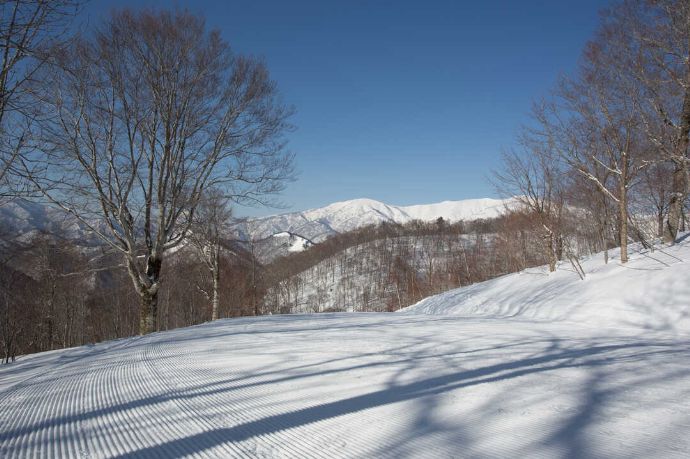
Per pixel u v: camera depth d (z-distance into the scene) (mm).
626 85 16156
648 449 3938
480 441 4203
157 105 17906
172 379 7328
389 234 100500
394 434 4445
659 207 21797
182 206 19250
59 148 14820
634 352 8688
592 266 19109
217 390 6457
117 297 37938
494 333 11953
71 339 35812
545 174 21391
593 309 14453
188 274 35344
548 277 20375
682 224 23406
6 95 9930
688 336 10977
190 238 24875
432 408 5270
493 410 5145
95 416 5367
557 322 14383
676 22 15875
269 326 15930
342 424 4773
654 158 17453
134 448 4246
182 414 5297
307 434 4500
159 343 12289
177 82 18359
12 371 10125
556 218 22078
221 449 4152
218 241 27156
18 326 27484
